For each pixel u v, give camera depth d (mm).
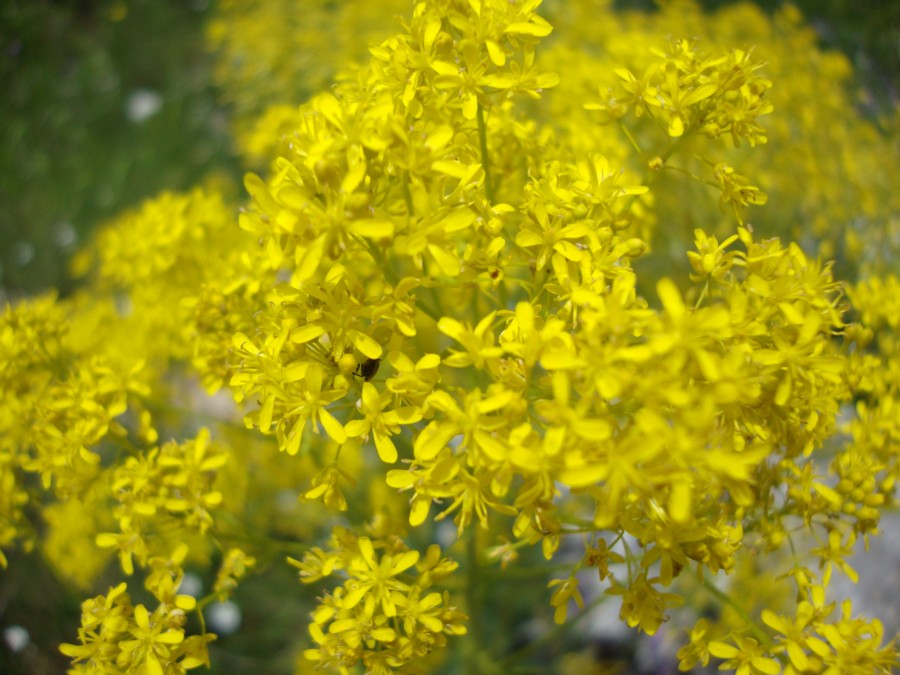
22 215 317
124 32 386
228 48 296
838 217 194
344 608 116
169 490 131
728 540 114
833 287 116
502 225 115
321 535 225
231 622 226
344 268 110
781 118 196
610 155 156
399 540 126
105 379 136
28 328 144
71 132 356
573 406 107
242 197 268
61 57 372
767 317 113
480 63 117
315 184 108
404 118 111
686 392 98
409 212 119
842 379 131
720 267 116
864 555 223
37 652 210
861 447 132
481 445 104
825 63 212
